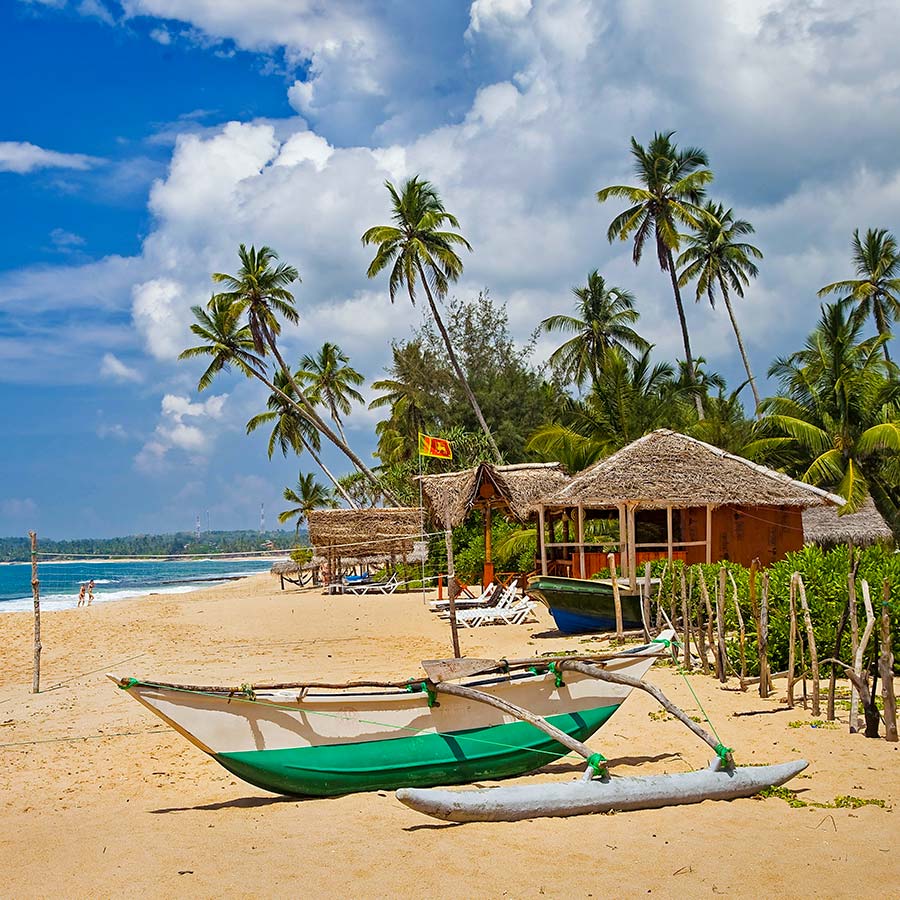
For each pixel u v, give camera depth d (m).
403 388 53.66
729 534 25.14
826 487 34.53
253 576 86.12
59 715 13.92
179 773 10.02
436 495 33.66
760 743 10.11
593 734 10.05
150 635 26.73
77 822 8.14
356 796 8.32
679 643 16.64
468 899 5.98
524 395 51.38
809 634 11.31
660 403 35.66
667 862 6.54
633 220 43.50
